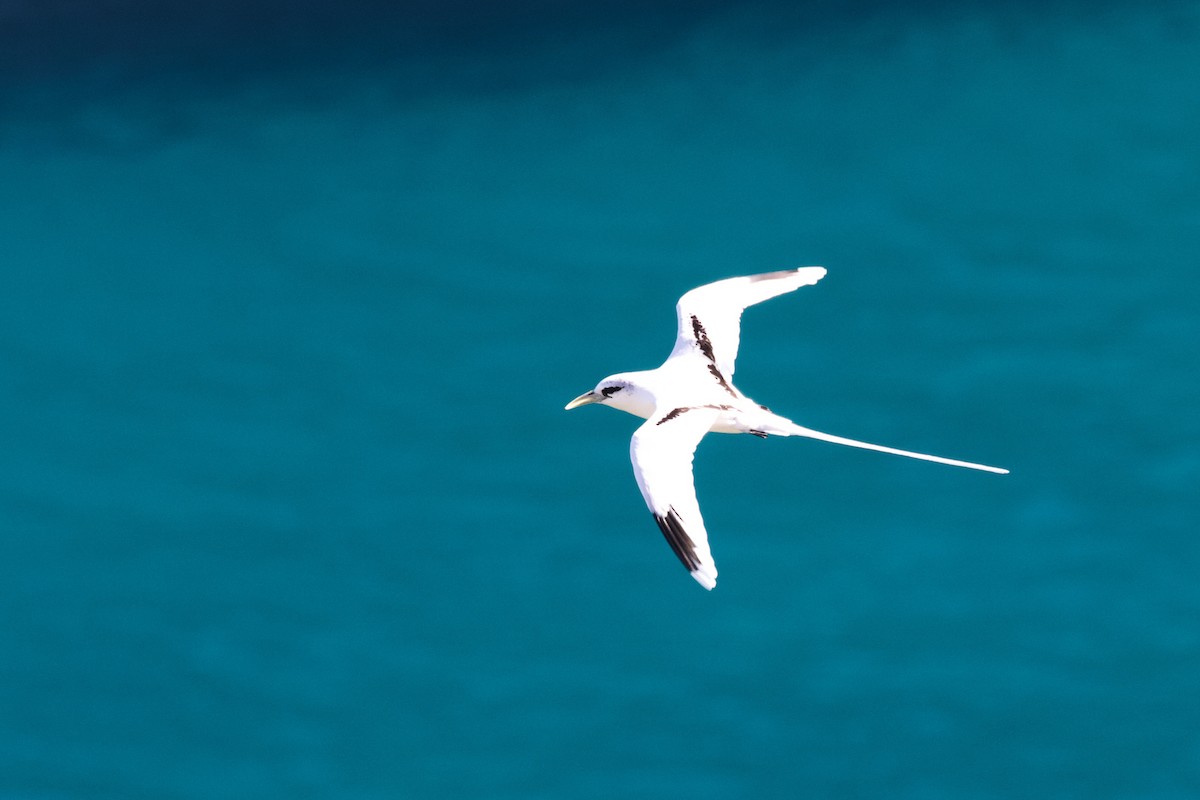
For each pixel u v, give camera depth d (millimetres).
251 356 52062
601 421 48156
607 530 44750
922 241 53906
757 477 45719
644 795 38219
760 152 57594
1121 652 40500
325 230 56531
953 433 47125
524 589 43406
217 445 48938
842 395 48625
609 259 54219
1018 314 51000
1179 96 58125
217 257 56000
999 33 60781
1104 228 53750
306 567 44844
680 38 61500
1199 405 47188
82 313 54125
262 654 42375
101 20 63656
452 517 45719
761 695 40094
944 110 58500
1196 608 41469
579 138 58688
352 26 62938
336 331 52750
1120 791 37594
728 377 20672
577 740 39594
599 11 62594
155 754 40438
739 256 53969
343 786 39438
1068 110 58031
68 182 59375
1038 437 46781
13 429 49875
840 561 43531
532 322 52250
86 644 43062
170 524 46406
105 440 49375
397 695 41125
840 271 52906
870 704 39688
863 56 60469
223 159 59688
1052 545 43531
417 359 51344
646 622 42062
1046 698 39594
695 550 16891
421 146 59094
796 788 38094
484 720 40250
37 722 41281
